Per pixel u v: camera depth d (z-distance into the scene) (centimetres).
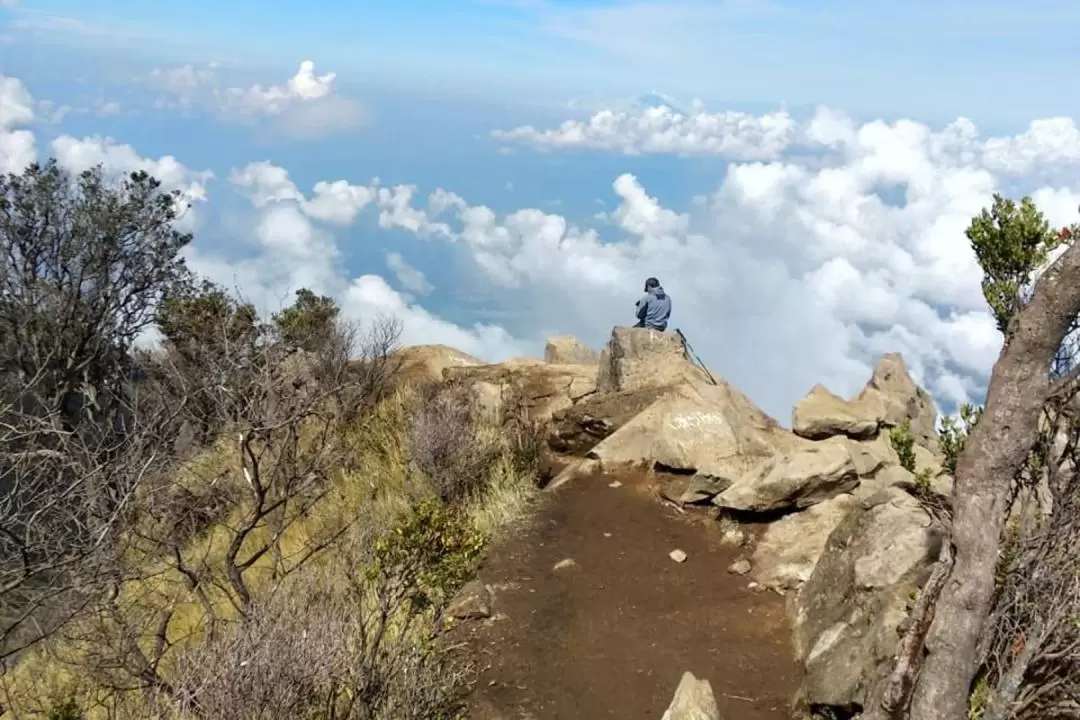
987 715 357
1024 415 328
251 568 802
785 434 1077
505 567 776
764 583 750
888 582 551
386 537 540
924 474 531
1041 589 379
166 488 718
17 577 530
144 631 630
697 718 481
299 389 870
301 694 421
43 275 1933
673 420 996
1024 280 431
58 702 588
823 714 531
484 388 1206
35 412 759
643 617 696
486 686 588
